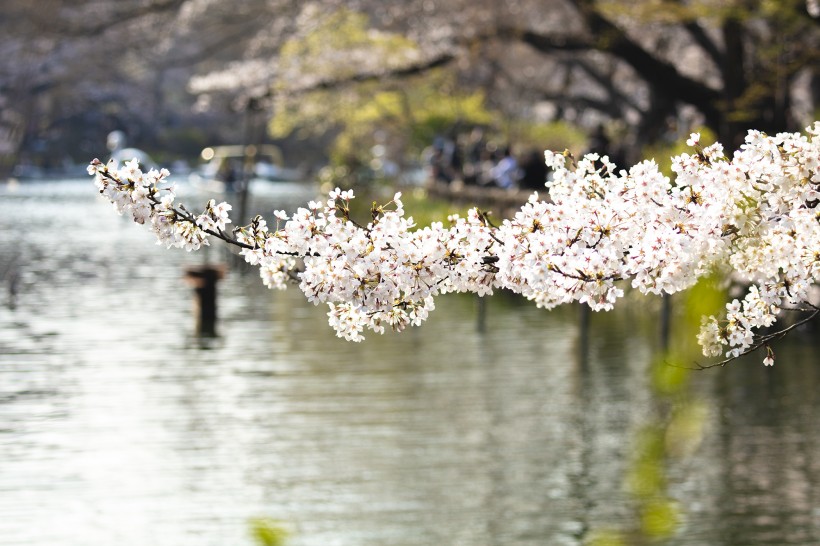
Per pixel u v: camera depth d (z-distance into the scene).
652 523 3.93
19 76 70.19
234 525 10.68
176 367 17.56
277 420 14.48
